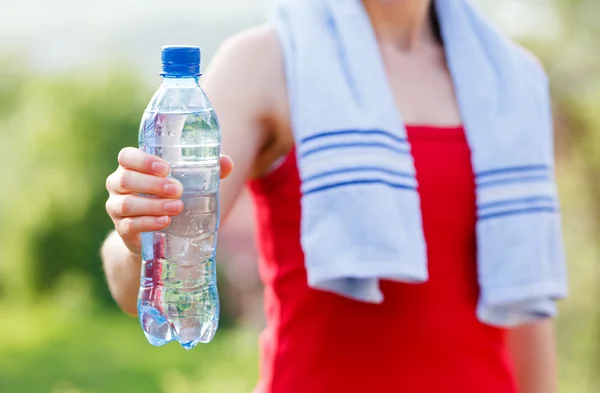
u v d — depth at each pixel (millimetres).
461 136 1873
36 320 10602
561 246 1927
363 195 1719
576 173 4770
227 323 9391
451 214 1824
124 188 1374
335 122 1757
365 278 1711
